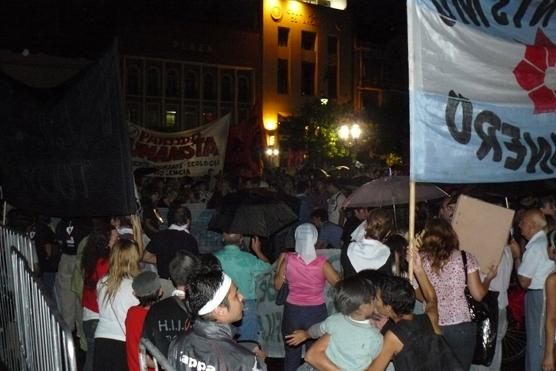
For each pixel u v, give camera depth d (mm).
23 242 6480
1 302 7457
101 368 5379
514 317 8258
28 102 6000
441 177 5098
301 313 6352
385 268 5848
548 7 5695
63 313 8125
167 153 18234
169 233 6855
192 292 3209
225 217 7246
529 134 5488
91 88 5211
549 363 5324
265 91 50000
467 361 5254
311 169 19281
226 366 3074
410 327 4016
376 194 7953
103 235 6312
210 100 48125
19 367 6234
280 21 50750
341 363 4016
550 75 5574
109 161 5086
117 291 5363
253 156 22375
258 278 7461
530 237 6352
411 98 4996
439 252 5242
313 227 6426
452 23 5211
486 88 5324
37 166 5879
